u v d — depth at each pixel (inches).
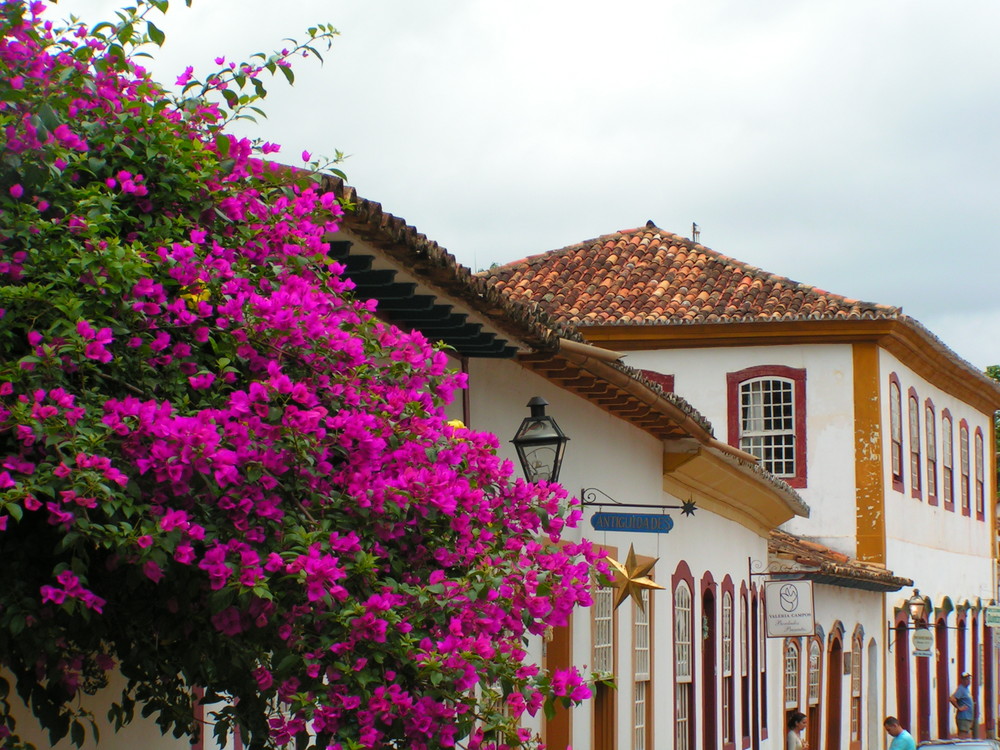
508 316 427.2
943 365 1427.2
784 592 881.5
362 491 237.3
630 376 565.3
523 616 259.4
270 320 238.5
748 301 1244.5
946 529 1496.1
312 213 274.4
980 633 1651.1
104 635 241.4
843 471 1232.8
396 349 262.1
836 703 1116.5
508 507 271.9
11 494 195.9
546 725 567.2
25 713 272.5
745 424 1247.5
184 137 254.5
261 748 254.2
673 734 731.4
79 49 245.0
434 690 240.7
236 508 223.6
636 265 1299.2
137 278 223.8
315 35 260.5
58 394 204.2
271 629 234.5
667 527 578.6
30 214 222.5
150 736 313.4
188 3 252.2
